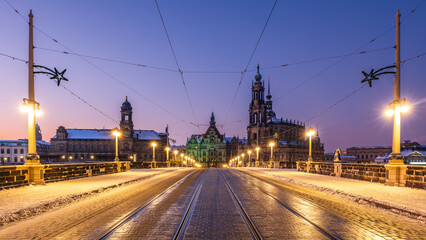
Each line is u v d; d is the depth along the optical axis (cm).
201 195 1276
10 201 988
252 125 11881
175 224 741
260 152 11444
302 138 12962
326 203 1053
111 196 1230
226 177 2434
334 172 2322
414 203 952
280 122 11881
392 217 822
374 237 628
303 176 2312
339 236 634
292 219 794
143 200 1120
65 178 1847
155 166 4372
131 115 10750
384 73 1583
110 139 10600
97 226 717
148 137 11225
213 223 752
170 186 1652
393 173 1514
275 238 619
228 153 14862
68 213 870
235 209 943
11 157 10106
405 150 8806
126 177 2133
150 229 693
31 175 1499
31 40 1565
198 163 14362
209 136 14600
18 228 701
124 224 741
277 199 1146
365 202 1056
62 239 614
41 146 12200
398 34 1579
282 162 4388
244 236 635
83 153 10450
